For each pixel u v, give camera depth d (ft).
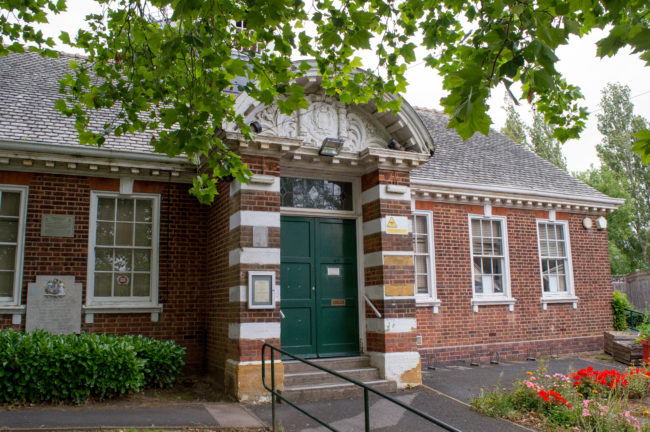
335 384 29.60
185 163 34.27
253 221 29.63
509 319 44.14
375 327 32.78
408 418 25.35
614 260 131.23
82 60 43.70
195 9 15.83
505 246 45.27
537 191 46.26
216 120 19.80
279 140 30.12
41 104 35.29
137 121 20.84
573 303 47.88
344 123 33.94
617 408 24.91
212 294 33.53
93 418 22.91
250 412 25.70
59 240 31.91
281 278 32.68
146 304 33.09
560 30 12.12
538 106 21.24
